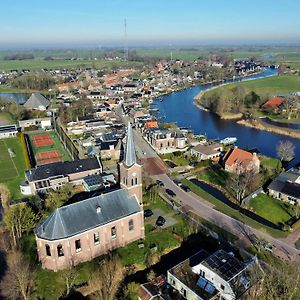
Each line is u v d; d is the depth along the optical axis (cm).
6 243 8706
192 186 11900
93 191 11056
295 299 6106
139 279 7494
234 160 12912
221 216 9894
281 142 15875
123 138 15188
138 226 8544
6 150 16288
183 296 6812
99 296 6856
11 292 6962
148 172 13100
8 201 11019
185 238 8794
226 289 6519
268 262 7744
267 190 11431
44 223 7581
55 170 12156
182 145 15862
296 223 9381
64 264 7538
